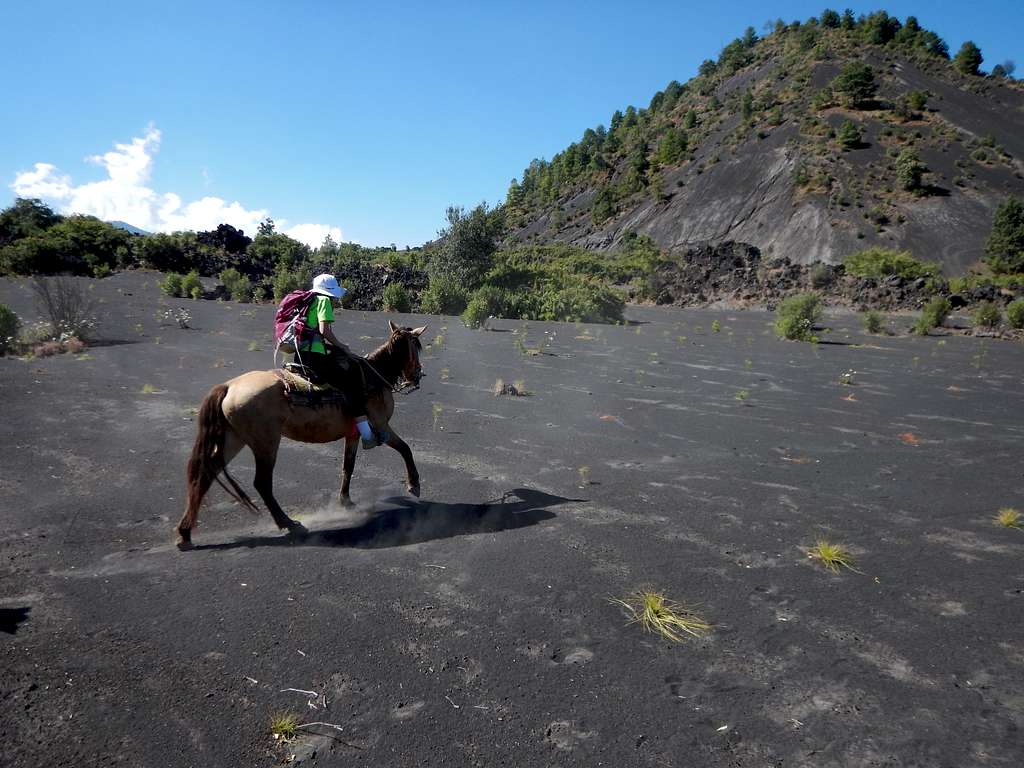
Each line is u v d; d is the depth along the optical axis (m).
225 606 5.07
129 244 47.09
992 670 4.51
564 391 14.92
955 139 109.38
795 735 3.80
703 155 132.62
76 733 3.64
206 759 3.50
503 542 6.50
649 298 53.91
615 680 4.29
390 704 3.98
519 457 9.62
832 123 119.50
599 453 9.98
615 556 6.23
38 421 10.28
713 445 10.66
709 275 54.38
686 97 191.50
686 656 4.59
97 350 17.72
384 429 7.33
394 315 33.72
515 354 20.84
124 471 8.28
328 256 50.25
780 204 101.38
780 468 9.45
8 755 3.45
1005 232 78.25
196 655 4.41
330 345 6.75
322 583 5.50
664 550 6.40
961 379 18.50
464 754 3.59
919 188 95.38
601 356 21.31
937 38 164.88
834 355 23.48
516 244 142.25
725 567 6.06
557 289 48.00
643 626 4.97
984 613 5.31
